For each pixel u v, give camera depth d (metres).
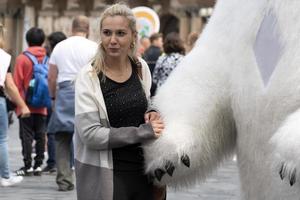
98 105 5.30
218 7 5.05
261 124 4.60
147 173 5.10
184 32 42.97
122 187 5.29
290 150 4.22
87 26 10.83
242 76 4.74
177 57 12.32
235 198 5.24
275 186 4.56
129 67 5.50
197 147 4.85
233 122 4.93
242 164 4.84
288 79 4.45
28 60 12.59
